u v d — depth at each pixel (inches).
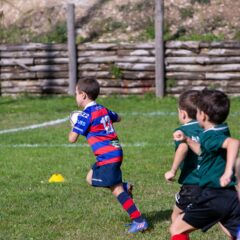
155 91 2277.3
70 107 2100.1
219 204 660.7
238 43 2223.2
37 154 1398.9
